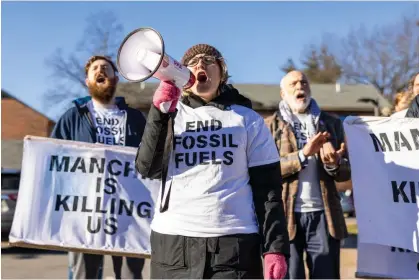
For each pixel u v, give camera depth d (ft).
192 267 8.14
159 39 7.88
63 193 13.14
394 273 11.31
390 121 11.28
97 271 13.88
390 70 100.68
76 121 14.25
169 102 8.17
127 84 106.93
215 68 8.87
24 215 12.92
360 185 11.43
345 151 13.51
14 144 84.74
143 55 7.98
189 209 8.27
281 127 14.26
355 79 107.76
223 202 8.24
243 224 8.31
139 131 14.64
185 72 8.26
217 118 8.67
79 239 13.05
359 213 11.38
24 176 13.07
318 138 12.85
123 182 13.30
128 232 13.16
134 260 14.35
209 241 8.11
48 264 26.53
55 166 13.20
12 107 122.42
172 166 8.56
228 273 8.09
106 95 14.37
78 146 13.32
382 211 11.19
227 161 8.39
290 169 13.21
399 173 11.09
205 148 8.47
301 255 13.74
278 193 8.59
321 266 13.41
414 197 10.91
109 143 14.20
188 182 8.38
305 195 13.58
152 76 7.91
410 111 11.75
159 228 8.50
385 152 11.28
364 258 11.55
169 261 8.29
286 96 14.64
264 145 8.69
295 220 13.61
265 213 8.41
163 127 8.30
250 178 8.66
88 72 14.42
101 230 13.10
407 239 10.87
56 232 12.99
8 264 26.37
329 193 13.61
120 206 13.23
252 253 8.34
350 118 11.64
